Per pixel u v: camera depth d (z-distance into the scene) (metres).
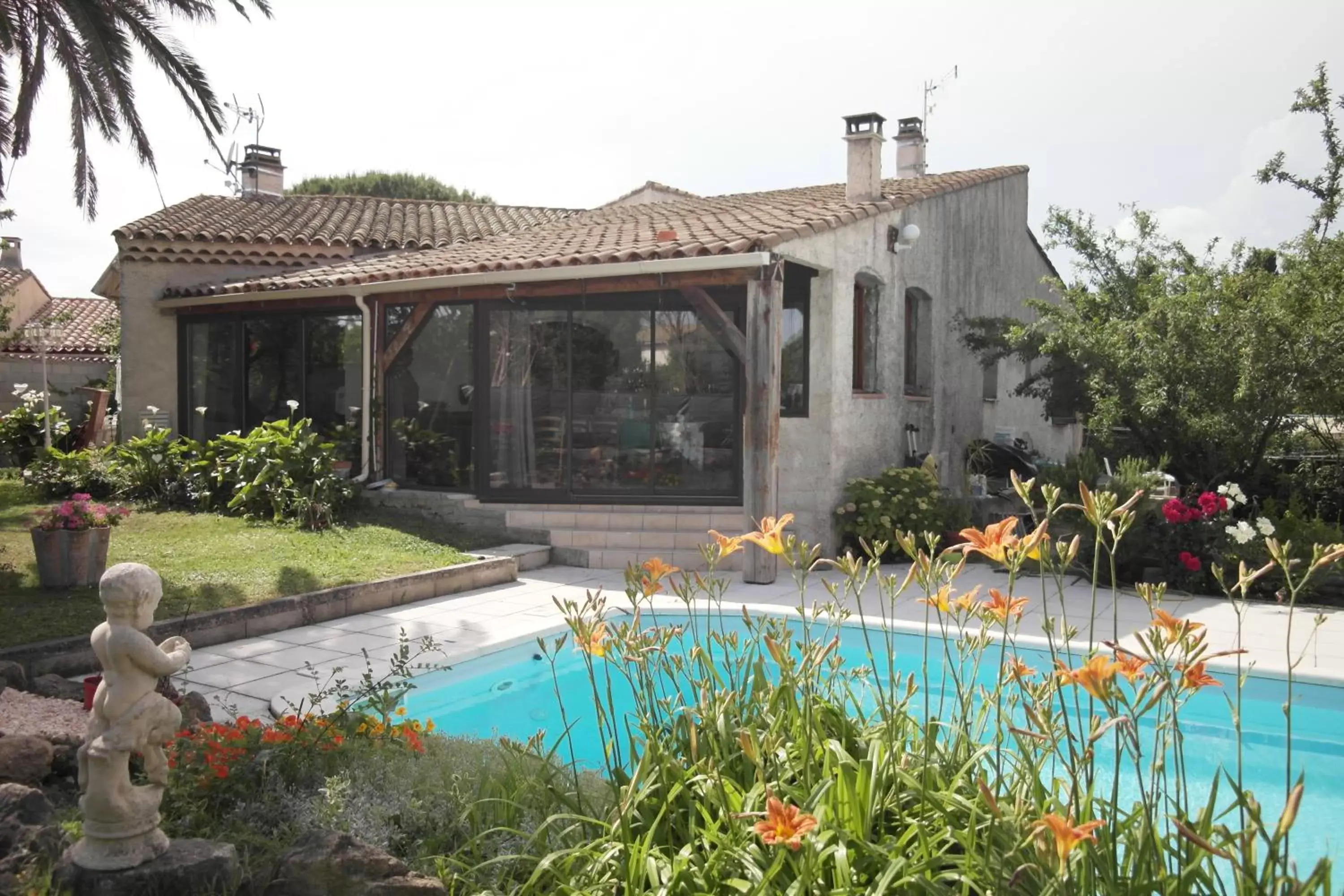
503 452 12.03
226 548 9.91
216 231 15.05
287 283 13.14
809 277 11.50
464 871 3.39
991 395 16.89
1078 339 12.20
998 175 16.11
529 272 10.88
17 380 23.62
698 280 10.47
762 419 9.88
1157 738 2.79
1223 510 9.55
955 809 2.86
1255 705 6.43
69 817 3.64
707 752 3.41
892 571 10.73
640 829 3.28
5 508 12.52
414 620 8.28
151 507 12.38
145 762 3.22
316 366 13.88
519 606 8.92
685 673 3.86
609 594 9.50
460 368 12.38
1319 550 2.46
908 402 13.52
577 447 11.81
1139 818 2.71
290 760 4.02
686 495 11.54
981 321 14.61
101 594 3.09
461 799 3.75
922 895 2.65
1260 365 10.30
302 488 11.69
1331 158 12.37
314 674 5.18
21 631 6.74
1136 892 2.45
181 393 14.93
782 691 3.44
